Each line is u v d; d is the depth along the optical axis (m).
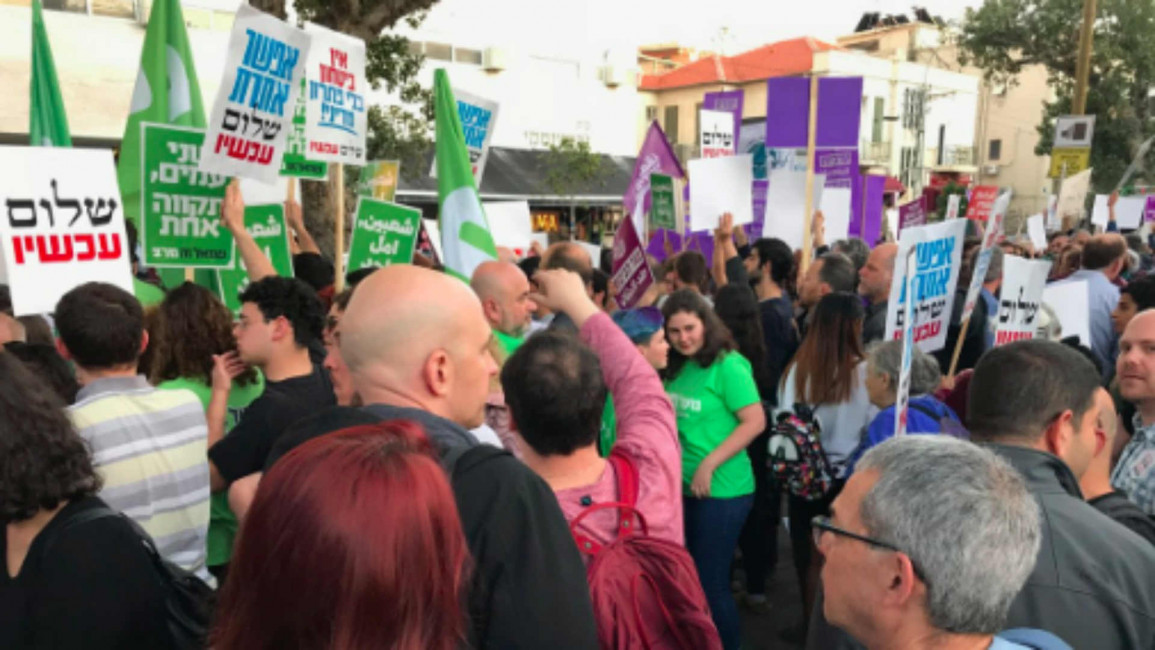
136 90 4.58
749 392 3.45
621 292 4.65
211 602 1.87
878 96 37.25
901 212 10.16
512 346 3.19
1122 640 1.62
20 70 16.72
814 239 7.51
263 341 2.79
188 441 2.46
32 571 1.70
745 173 6.57
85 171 3.52
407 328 1.60
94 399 2.31
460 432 1.57
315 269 5.11
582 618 1.40
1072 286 4.62
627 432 2.12
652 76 36.59
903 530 1.26
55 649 1.68
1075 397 1.92
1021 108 44.59
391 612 0.96
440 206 5.11
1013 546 1.26
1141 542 1.72
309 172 5.18
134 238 4.50
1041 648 1.31
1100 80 25.86
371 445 1.05
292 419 2.65
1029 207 44.81
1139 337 2.59
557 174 24.31
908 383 2.66
